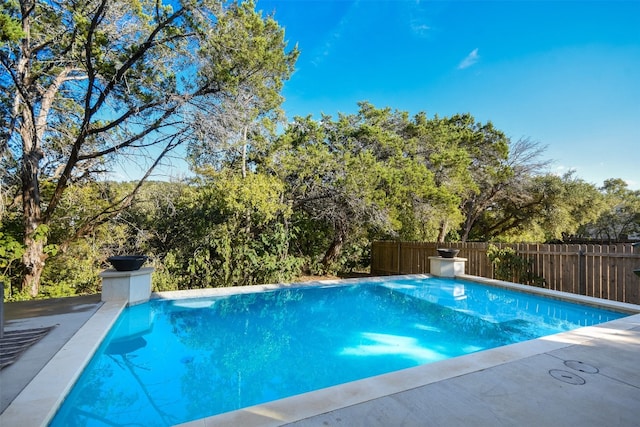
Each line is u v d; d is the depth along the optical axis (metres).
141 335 4.92
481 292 7.77
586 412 2.17
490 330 5.21
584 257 6.81
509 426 2.00
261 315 6.02
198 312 6.04
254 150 9.95
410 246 11.15
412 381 2.59
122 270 5.69
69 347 3.29
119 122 6.92
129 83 6.78
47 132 7.25
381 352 4.32
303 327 5.41
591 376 2.72
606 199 17.23
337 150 10.52
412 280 8.91
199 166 9.12
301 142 10.21
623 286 6.15
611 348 3.39
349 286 8.24
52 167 7.90
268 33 8.45
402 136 12.59
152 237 9.27
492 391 2.44
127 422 2.67
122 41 6.55
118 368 3.81
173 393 3.21
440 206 9.90
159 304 6.21
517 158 15.52
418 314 6.18
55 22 6.52
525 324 5.53
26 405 2.18
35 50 6.74
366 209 9.35
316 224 10.96
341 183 9.05
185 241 9.12
